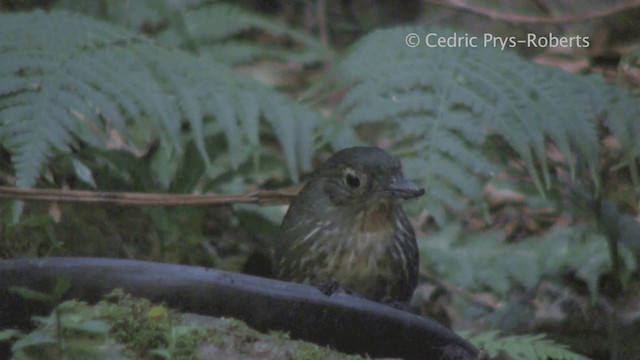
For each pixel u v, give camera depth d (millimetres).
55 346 5973
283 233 9984
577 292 10922
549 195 11125
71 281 6961
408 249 9781
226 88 9633
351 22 14148
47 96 8914
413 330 7492
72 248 9594
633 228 11141
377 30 11086
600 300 10953
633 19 13734
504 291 10859
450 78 10539
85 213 9773
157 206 9992
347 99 10453
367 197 9570
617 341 10781
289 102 9945
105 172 10180
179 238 10094
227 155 10836
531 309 10844
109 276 6988
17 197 8797
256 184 10938
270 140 11391
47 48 9328
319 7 13922
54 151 9766
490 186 11562
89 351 5934
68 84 9055
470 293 10891
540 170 11281
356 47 10914
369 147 9773
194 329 6676
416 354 7551
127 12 11594
